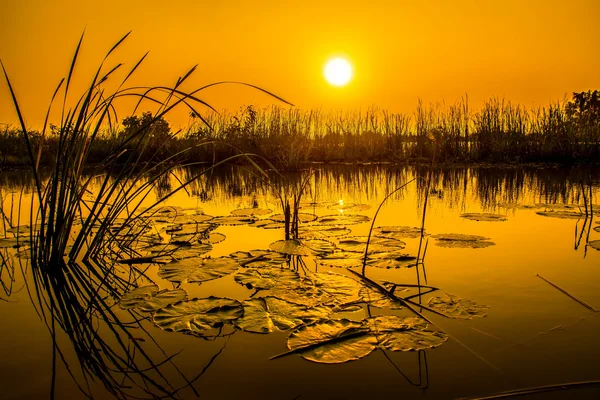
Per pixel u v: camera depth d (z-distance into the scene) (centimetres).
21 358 155
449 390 129
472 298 202
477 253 283
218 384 136
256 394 130
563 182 732
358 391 130
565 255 276
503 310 187
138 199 623
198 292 221
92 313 198
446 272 243
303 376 139
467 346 155
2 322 188
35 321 189
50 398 129
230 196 660
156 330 177
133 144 855
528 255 277
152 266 276
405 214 454
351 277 241
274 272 246
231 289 225
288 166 1062
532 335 162
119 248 324
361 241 322
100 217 450
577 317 178
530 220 406
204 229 387
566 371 137
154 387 135
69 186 276
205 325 178
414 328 170
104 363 151
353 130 1364
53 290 231
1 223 435
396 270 250
